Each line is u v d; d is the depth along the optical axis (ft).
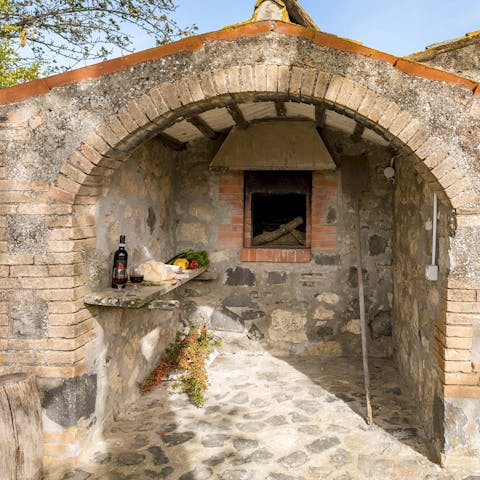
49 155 9.28
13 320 9.39
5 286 9.37
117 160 10.11
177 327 17.04
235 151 14.88
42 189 9.27
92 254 10.19
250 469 9.36
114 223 11.42
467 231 8.80
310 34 8.89
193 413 11.98
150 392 13.33
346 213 16.22
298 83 9.01
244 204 16.94
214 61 9.11
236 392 13.35
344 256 16.30
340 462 9.62
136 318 12.88
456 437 9.12
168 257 16.21
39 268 9.28
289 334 16.62
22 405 8.48
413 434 10.80
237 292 16.83
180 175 16.88
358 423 11.39
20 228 9.32
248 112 13.10
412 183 12.80
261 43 9.02
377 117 8.93
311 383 14.01
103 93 9.27
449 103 8.76
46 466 9.34
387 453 9.96
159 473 9.19
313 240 16.39
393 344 15.92
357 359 16.17
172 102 9.19
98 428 10.55
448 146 8.78
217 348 16.87
